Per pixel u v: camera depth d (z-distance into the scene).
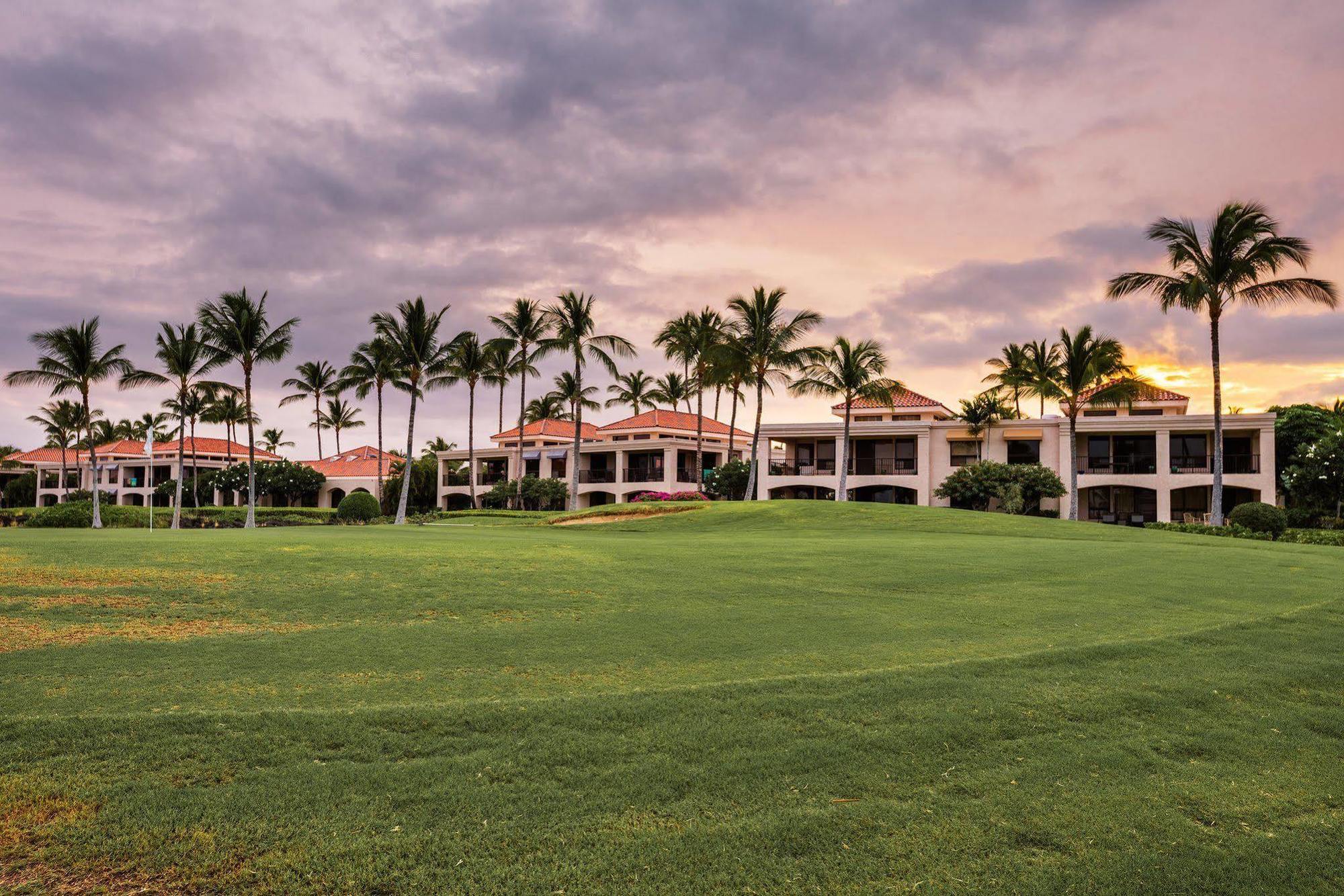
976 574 14.29
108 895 4.04
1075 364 40.47
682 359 53.66
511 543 19.95
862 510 34.19
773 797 5.05
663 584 13.09
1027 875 4.31
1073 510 40.47
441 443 95.75
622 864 4.32
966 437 47.78
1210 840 4.71
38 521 39.50
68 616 10.27
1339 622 10.02
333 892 4.07
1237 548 20.44
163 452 75.81
